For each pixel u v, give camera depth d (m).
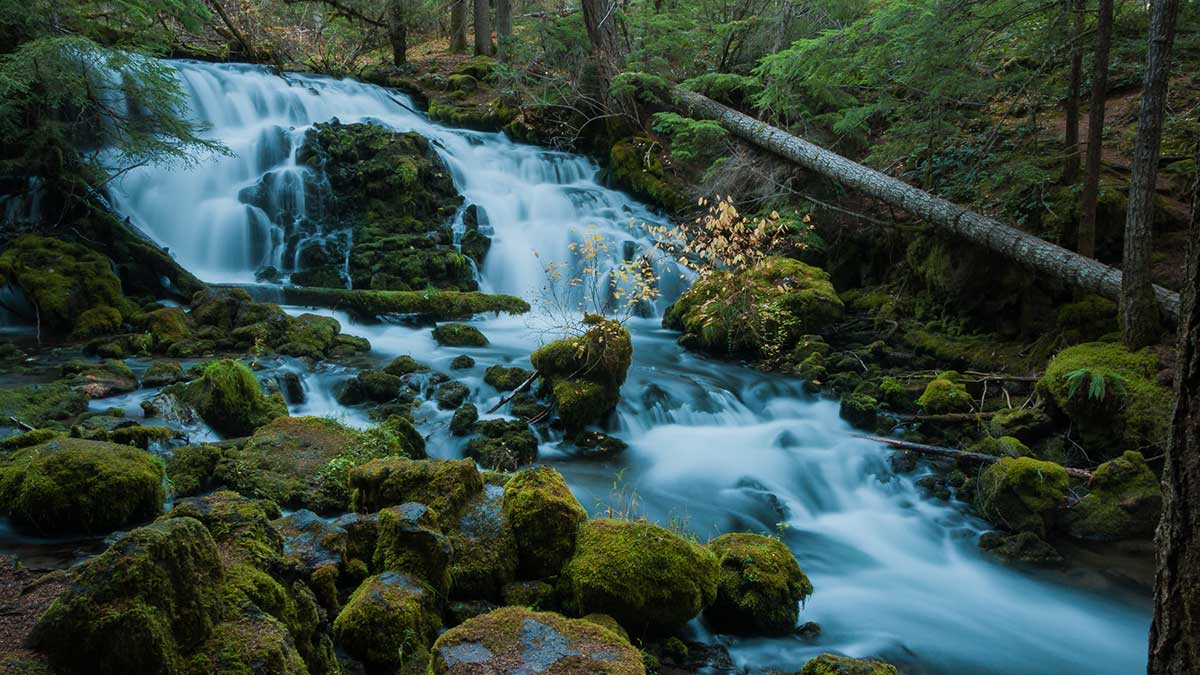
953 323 11.09
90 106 12.05
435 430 7.85
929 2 10.06
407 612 3.97
